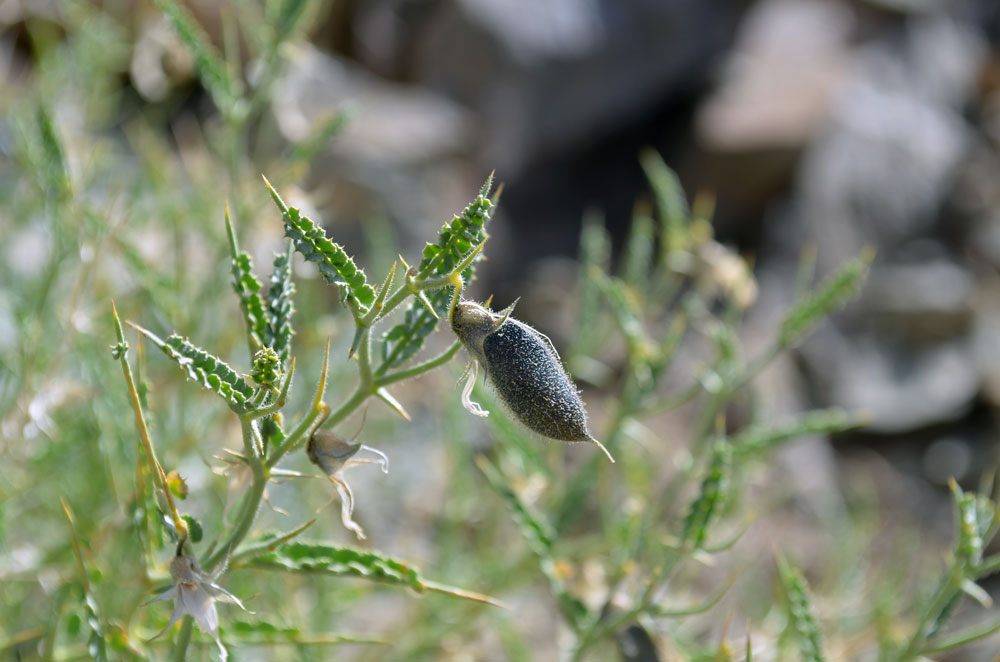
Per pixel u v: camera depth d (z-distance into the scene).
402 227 1.13
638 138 1.54
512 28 1.40
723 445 0.48
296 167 0.52
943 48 1.79
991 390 1.40
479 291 1.27
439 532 0.73
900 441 1.36
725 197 1.49
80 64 0.70
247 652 0.57
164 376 0.56
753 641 0.56
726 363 0.54
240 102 0.52
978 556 0.49
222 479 0.53
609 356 1.05
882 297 1.46
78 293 0.51
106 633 0.46
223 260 0.54
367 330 0.41
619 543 0.53
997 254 1.61
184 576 0.42
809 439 1.22
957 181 1.67
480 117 1.40
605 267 1.36
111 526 0.49
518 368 0.42
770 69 1.58
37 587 0.56
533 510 0.50
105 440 0.51
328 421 0.43
